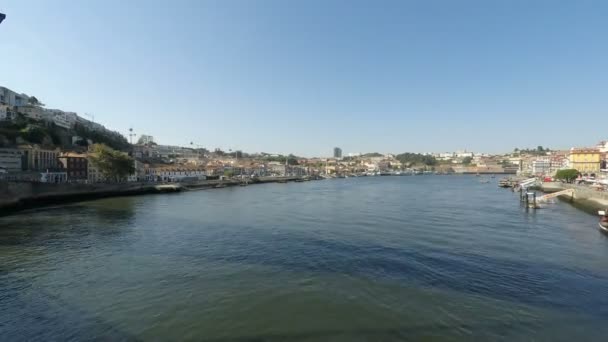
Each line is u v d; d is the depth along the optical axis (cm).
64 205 6209
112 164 9219
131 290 1861
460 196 7931
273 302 1697
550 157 18100
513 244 2895
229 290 1856
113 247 2822
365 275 2094
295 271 2177
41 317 1552
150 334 1398
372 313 1575
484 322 1485
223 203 6650
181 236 3278
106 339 1365
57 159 11144
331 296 1770
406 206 5875
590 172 12325
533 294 1791
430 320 1507
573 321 1493
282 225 3916
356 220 4275
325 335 1388
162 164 18250
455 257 2488
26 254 2603
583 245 2867
